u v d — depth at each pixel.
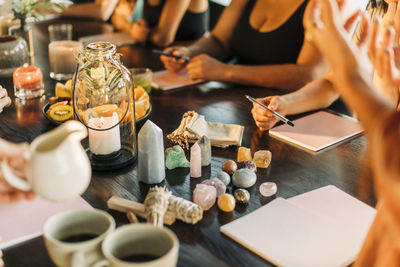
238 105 1.66
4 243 0.91
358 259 0.77
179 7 2.59
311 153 1.32
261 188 1.09
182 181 1.16
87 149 1.27
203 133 1.36
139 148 1.12
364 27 0.82
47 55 2.20
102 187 1.13
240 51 2.36
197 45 2.32
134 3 3.05
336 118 1.56
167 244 0.69
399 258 0.66
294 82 1.95
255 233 0.94
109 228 0.70
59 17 2.94
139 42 2.45
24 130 1.45
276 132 1.43
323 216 1.00
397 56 0.96
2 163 0.68
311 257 0.87
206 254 0.89
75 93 1.29
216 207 1.05
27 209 1.01
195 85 1.87
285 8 2.16
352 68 0.70
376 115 0.63
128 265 0.64
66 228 0.74
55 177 0.66
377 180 0.56
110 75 1.25
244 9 2.35
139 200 1.08
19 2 2.03
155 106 1.64
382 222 0.71
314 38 0.76
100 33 2.58
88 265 0.68
